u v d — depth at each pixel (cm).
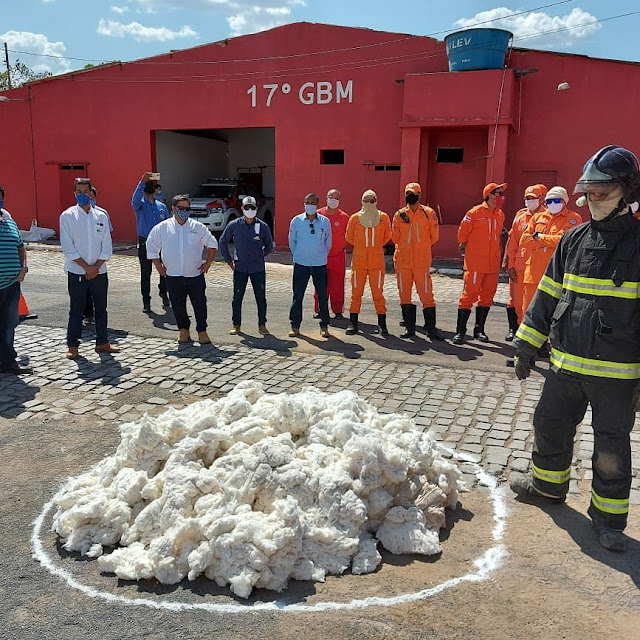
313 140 1869
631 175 327
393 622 286
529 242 734
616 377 338
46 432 505
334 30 1797
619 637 279
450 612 294
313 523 339
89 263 700
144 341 799
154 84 2033
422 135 1684
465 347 795
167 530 330
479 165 1712
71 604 298
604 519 354
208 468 373
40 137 2202
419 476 376
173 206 760
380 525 356
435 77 1606
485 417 544
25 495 404
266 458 358
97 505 350
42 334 823
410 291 828
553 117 1620
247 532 318
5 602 299
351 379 648
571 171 1625
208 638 275
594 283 341
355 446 359
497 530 368
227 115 1961
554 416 375
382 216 833
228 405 417
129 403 572
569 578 321
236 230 821
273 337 834
